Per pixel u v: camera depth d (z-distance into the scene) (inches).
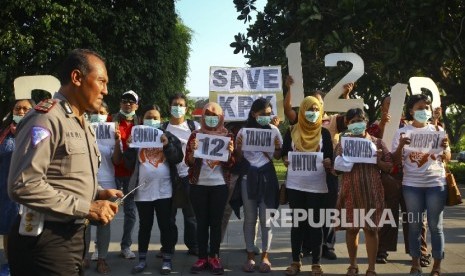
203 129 253.4
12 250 115.7
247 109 299.0
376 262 269.9
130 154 256.5
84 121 122.6
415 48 388.2
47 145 110.1
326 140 252.2
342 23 419.8
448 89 526.3
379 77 552.1
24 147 108.9
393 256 284.8
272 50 529.7
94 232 349.7
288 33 507.8
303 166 244.7
